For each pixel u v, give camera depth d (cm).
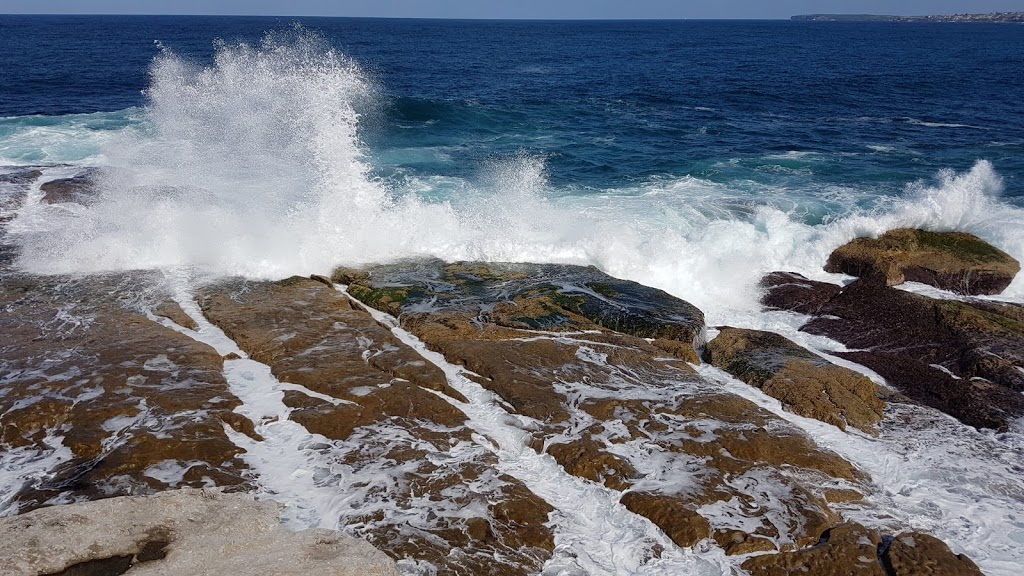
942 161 1920
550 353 798
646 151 2003
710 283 1102
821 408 733
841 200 1477
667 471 611
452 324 859
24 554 454
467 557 507
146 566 454
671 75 4366
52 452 597
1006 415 743
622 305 941
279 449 618
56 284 935
